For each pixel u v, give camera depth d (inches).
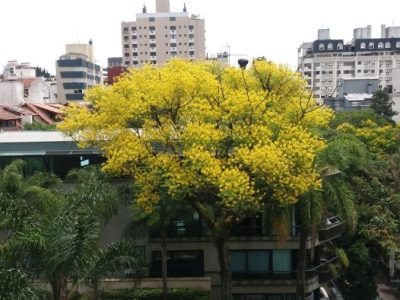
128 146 788.6
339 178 914.7
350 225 839.1
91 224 590.6
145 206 810.2
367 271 1310.3
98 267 650.8
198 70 860.0
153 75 866.8
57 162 1048.8
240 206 781.9
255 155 725.9
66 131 866.1
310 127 908.0
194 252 1081.4
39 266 593.0
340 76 5064.0
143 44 6136.8
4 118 2032.5
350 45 5300.2
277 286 1083.9
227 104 804.0
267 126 812.0
